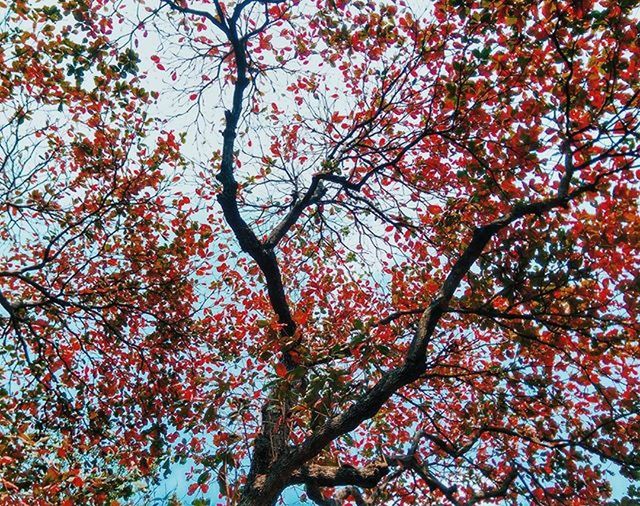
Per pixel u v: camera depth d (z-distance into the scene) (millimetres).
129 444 8312
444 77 7484
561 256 6004
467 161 7738
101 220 8219
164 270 9125
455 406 9086
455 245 8047
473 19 6391
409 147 7312
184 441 5875
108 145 8484
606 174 5668
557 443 6723
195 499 4605
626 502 5680
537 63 6523
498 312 6184
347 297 9938
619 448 6574
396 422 9414
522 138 6207
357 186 7695
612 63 5688
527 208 5941
